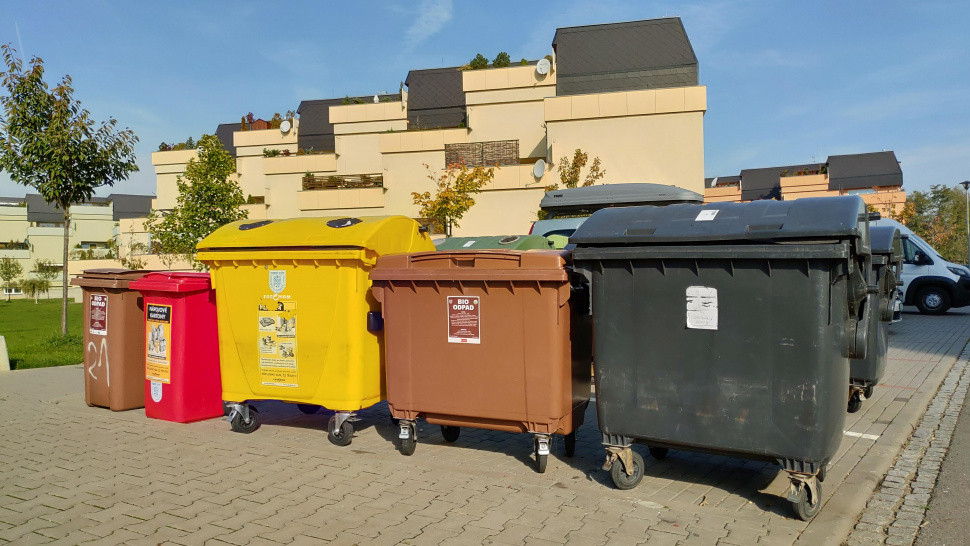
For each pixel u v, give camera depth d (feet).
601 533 12.47
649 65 76.38
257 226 20.54
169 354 21.77
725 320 13.32
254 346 19.74
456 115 98.02
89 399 24.31
